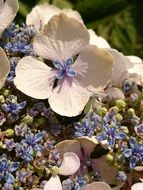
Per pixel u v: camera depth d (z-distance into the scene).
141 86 0.16
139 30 0.25
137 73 0.17
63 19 0.15
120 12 0.24
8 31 0.15
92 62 0.15
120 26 0.24
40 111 0.15
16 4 0.15
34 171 0.14
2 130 0.15
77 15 0.18
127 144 0.15
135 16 0.25
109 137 0.15
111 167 0.15
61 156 0.15
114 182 0.15
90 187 0.14
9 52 0.15
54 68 0.15
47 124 0.15
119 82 0.16
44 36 0.15
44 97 0.15
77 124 0.15
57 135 0.15
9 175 0.14
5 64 0.14
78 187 0.14
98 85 0.15
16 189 0.14
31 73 0.15
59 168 0.14
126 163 0.15
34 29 0.16
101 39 0.18
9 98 0.15
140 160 0.15
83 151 0.15
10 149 0.14
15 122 0.15
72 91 0.15
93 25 0.24
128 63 0.16
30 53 0.15
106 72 0.15
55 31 0.15
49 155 0.14
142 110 0.15
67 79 0.15
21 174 0.14
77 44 0.15
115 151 0.15
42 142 0.15
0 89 0.15
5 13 0.15
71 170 0.14
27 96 0.15
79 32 0.15
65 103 0.15
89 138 0.15
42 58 0.15
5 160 0.14
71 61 0.15
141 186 0.15
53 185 0.14
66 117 0.15
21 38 0.16
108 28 0.24
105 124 0.15
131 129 0.15
